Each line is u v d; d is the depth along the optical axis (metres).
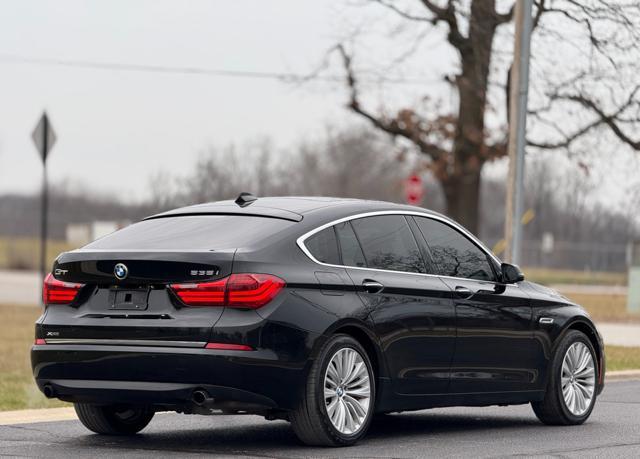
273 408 18.86
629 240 176.75
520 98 45.28
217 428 23.11
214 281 18.62
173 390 18.58
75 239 128.75
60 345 19.41
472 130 66.62
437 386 21.53
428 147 69.88
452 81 68.56
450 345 21.69
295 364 18.89
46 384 19.61
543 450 20.14
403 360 20.81
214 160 152.62
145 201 149.38
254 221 20.11
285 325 18.80
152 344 18.70
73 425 23.19
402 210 21.88
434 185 163.00
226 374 18.38
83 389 19.22
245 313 18.58
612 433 22.66
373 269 20.66
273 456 18.97
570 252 154.75
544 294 24.03
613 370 36.50
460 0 65.81
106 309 19.23
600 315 65.31
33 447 20.14
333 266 19.98
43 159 61.75
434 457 19.12
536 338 23.48
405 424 23.94
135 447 20.17
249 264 18.81
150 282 18.94
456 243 22.61
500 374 22.75
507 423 24.31
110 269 19.17
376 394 20.52
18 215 159.75
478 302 22.33
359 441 20.94
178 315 18.69
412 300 21.03
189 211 21.05
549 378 23.73
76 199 171.00
